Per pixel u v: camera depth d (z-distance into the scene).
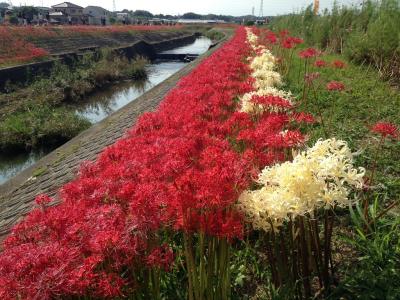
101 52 31.88
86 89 23.48
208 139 3.48
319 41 17.83
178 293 3.15
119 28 48.16
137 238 2.46
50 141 14.30
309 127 6.37
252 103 4.90
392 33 10.95
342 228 3.75
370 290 2.80
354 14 17.42
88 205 2.86
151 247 2.54
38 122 14.83
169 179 2.90
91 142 9.60
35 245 2.54
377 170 5.00
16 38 28.81
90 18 83.81
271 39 13.70
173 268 3.30
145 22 83.19
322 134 6.05
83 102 22.02
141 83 28.41
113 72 28.61
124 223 2.47
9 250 2.56
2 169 13.08
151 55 43.84
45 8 98.38
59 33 34.53
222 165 2.77
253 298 3.17
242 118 4.06
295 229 3.04
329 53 15.82
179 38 63.50
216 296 2.79
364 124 6.82
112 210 2.57
